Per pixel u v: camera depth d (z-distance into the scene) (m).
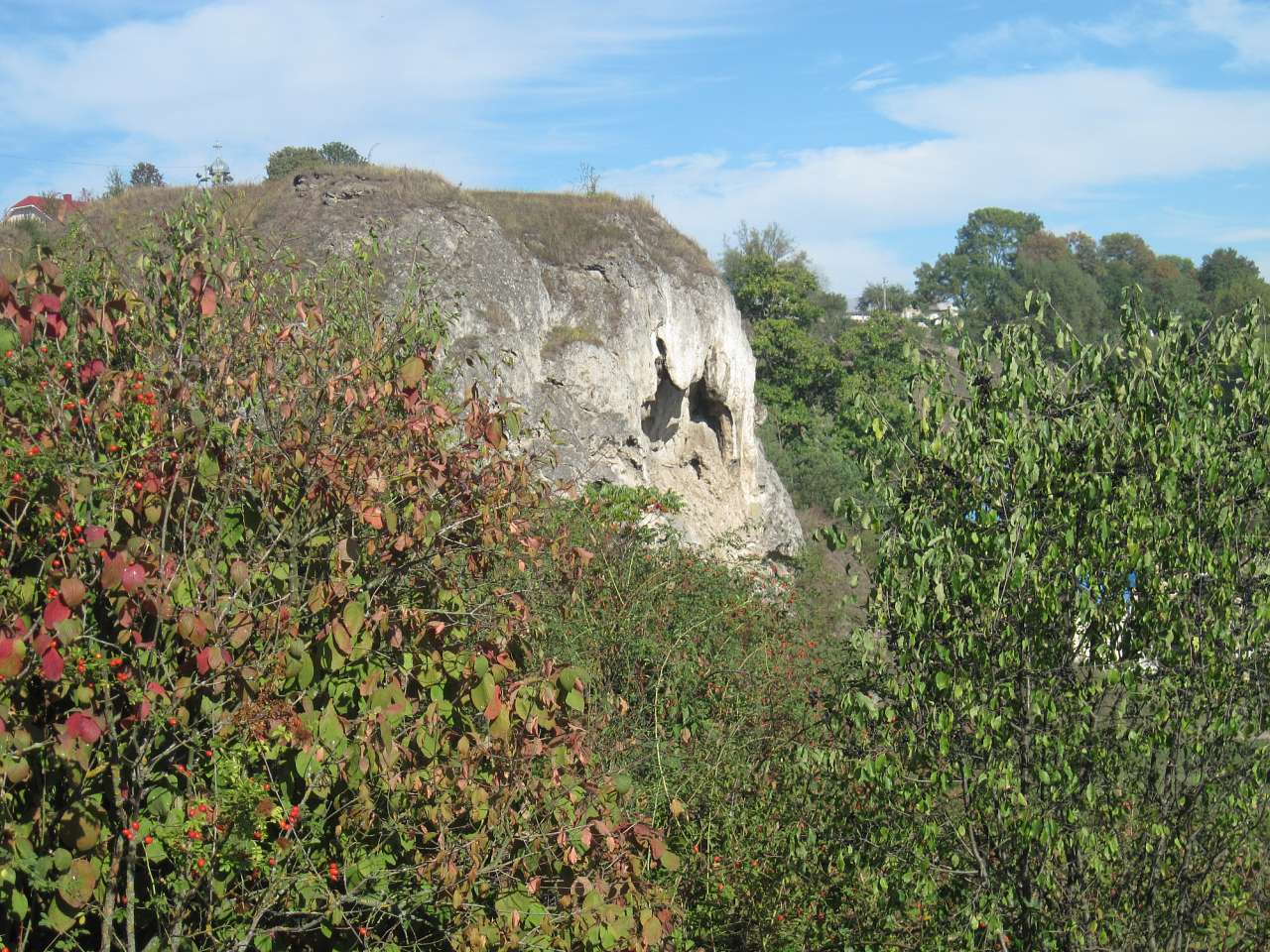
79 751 3.79
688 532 26.20
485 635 5.39
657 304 25.69
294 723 4.39
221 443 4.70
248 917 4.48
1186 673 6.32
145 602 4.23
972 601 6.43
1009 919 6.57
